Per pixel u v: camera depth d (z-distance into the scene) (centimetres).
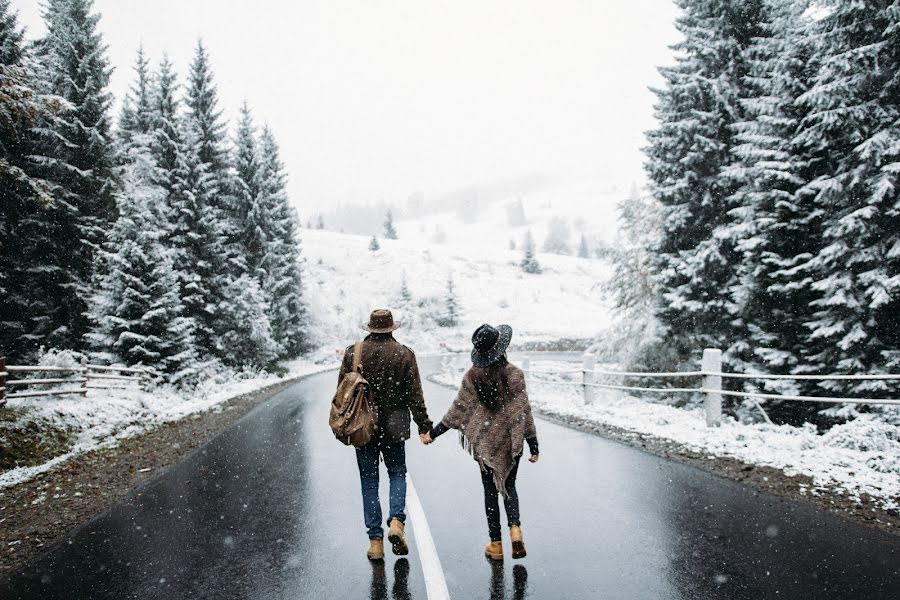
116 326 1633
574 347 5991
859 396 1018
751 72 1393
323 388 2016
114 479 658
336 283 7325
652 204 1733
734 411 1278
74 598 333
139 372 1581
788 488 523
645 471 622
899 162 940
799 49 1148
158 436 980
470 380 400
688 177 1429
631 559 371
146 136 2312
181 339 1750
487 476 388
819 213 1086
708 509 474
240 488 595
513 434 379
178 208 2222
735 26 1440
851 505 463
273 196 3434
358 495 561
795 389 1128
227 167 2738
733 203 1384
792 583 324
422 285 7588
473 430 387
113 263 1648
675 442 770
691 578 337
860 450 653
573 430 950
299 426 1059
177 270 2177
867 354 1012
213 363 2172
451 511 498
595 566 361
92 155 1855
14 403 1008
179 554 403
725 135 1437
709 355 858
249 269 2947
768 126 1193
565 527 442
